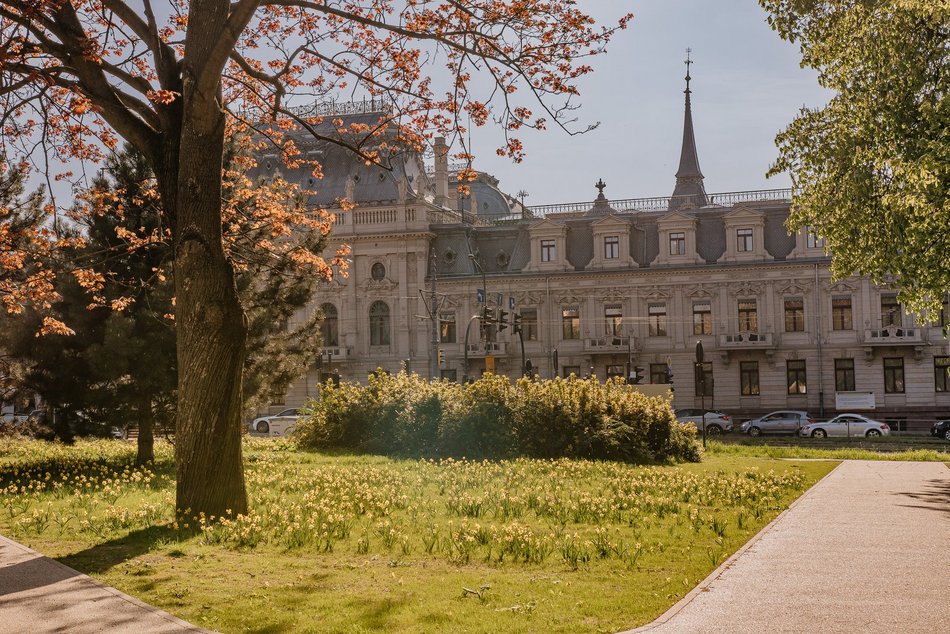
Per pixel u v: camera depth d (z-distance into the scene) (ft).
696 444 99.71
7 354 81.66
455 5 54.95
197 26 47.06
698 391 216.95
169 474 75.56
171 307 78.33
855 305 214.07
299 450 103.45
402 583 32.83
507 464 81.87
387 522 42.96
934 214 77.41
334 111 189.98
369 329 238.89
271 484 65.10
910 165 75.00
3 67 46.98
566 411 93.91
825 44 88.07
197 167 47.29
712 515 50.08
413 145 61.72
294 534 41.16
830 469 85.81
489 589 31.60
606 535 40.63
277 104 58.70
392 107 60.75
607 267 226.99
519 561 37.09
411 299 236.02
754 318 219.61
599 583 32.83
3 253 74.33
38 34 48.80
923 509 52.90
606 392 99.71
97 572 34.94
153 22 49.88
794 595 30.53
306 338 92.99
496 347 230.48
